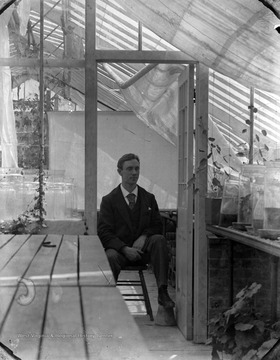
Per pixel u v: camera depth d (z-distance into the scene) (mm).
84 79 4652
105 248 4977
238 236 3809
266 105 4809
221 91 4789
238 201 4164
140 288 5539
